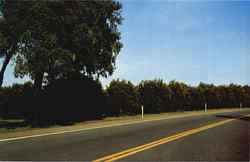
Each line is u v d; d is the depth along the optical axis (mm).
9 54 14414
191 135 10102
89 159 6031
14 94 27719
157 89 29000
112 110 24672
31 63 13414
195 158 6188
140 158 6141
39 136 9555
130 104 25375
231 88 49188
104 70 18156
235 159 6121
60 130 11398
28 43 13469
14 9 13234
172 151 6980
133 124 14328
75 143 8102
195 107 37969
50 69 14414
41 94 16719
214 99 42688
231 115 23141
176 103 32094
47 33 13500
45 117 18047
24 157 6203
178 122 15695
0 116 27156
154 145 7859
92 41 14984
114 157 6227
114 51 17594
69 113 20266
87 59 16031
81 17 14555
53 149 7145
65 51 13531
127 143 8180
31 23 13375
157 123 14992
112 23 16891
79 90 20281
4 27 13164
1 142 8211
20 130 11836
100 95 21875
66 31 14344
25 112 26812
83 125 13781
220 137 9625
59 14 13820
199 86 43031
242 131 11500
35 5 12711
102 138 9172
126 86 25750
